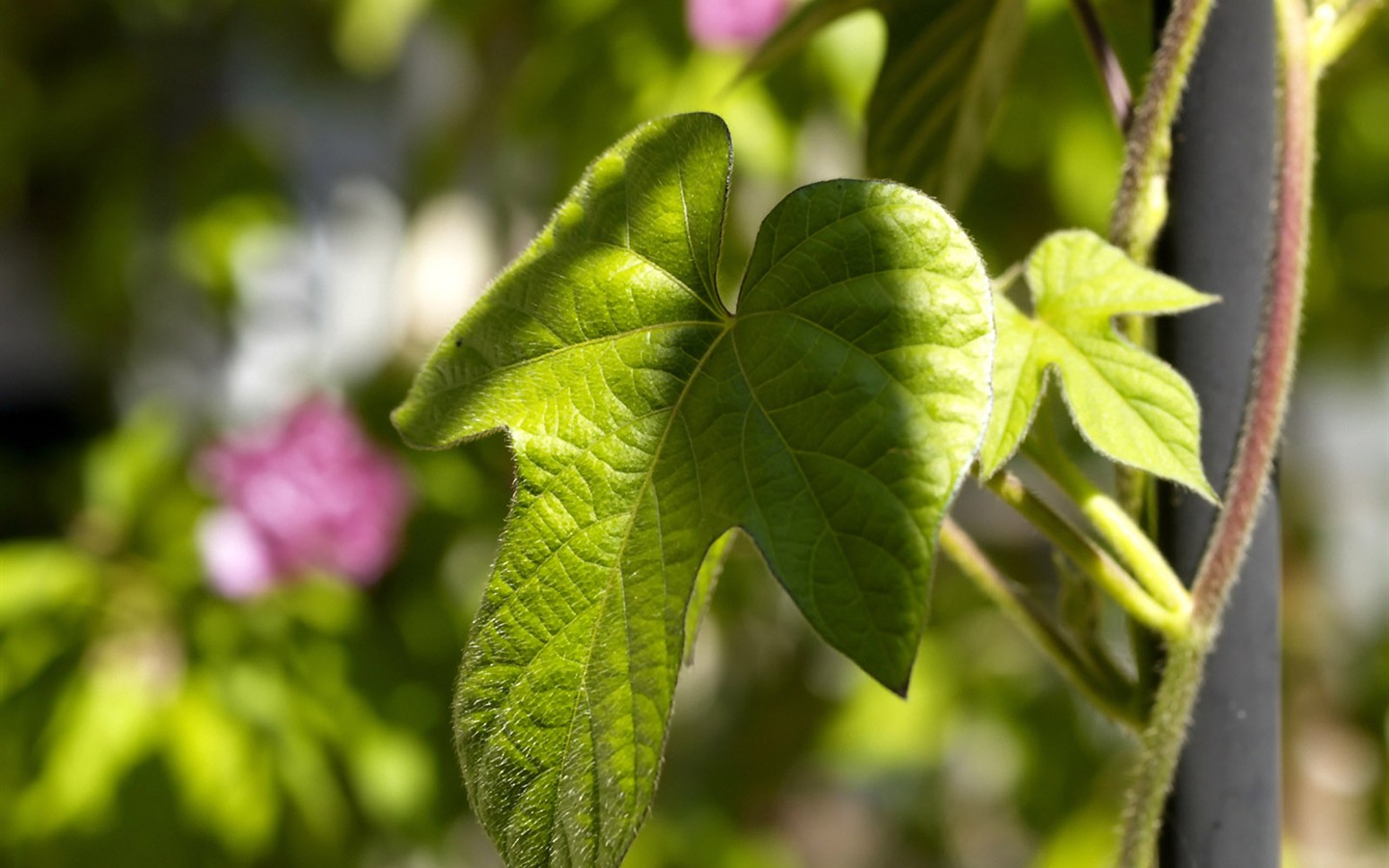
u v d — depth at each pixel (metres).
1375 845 1.89
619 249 0.59
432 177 2.01
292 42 2.23
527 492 0.58
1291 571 1.90
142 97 2.08
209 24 2.12
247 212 1.97
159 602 1.49
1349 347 1.87
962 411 0.56
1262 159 0.65
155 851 1.30
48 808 1.31
